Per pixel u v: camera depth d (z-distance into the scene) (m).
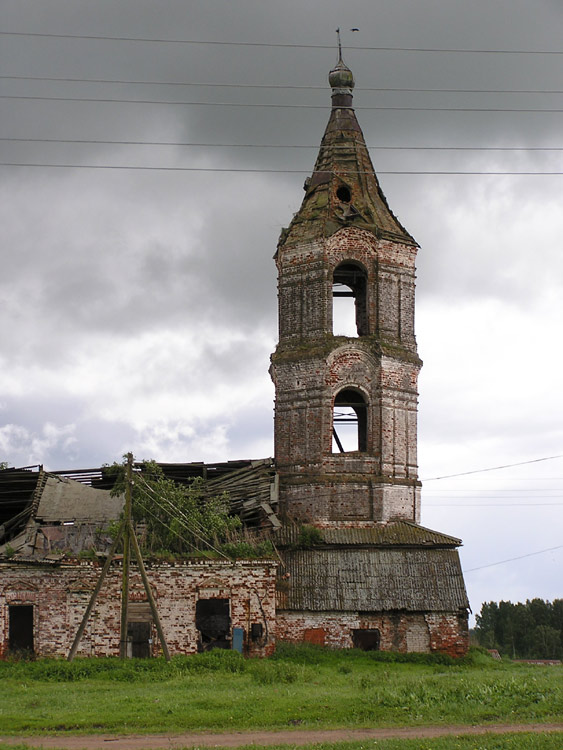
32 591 42.72
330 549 47.69
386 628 46.28
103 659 38.00
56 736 24.77
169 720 26.34
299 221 52.28
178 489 47.38
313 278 51.00
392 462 49.91
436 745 23.08
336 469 49.34
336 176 52.91
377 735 24.95
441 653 45.78
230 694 30.42
